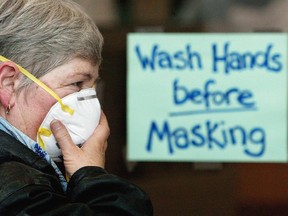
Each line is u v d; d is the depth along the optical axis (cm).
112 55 657
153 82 656
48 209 376
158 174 669
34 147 415
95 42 415
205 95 654
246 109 655
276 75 651
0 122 411
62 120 416
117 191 392
